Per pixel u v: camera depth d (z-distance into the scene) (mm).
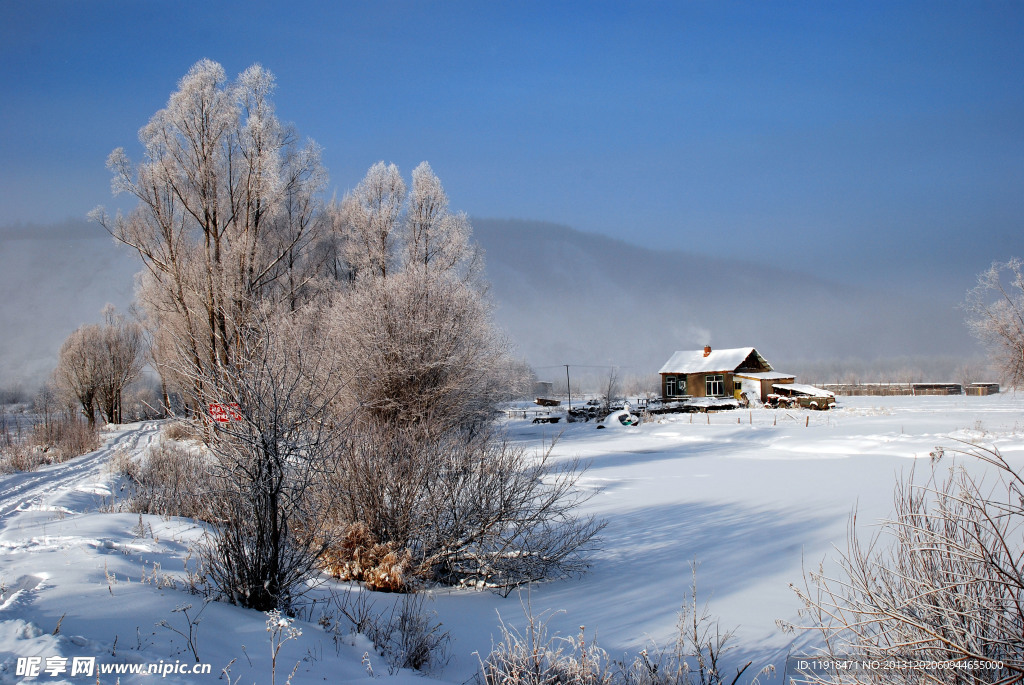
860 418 34562
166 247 26938
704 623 5809
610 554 8867
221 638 4262
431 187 34625
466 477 8180
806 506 11367
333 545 7230
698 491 13891
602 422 38000
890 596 4121
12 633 3691
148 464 14984
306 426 5656
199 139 26562
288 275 33906
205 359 5852
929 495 7957
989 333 30141
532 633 4953
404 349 17672
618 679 4633
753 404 52844
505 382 21891
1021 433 21641
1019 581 3543
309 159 30172
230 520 5406
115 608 4449
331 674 4078
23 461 19031
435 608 6613
